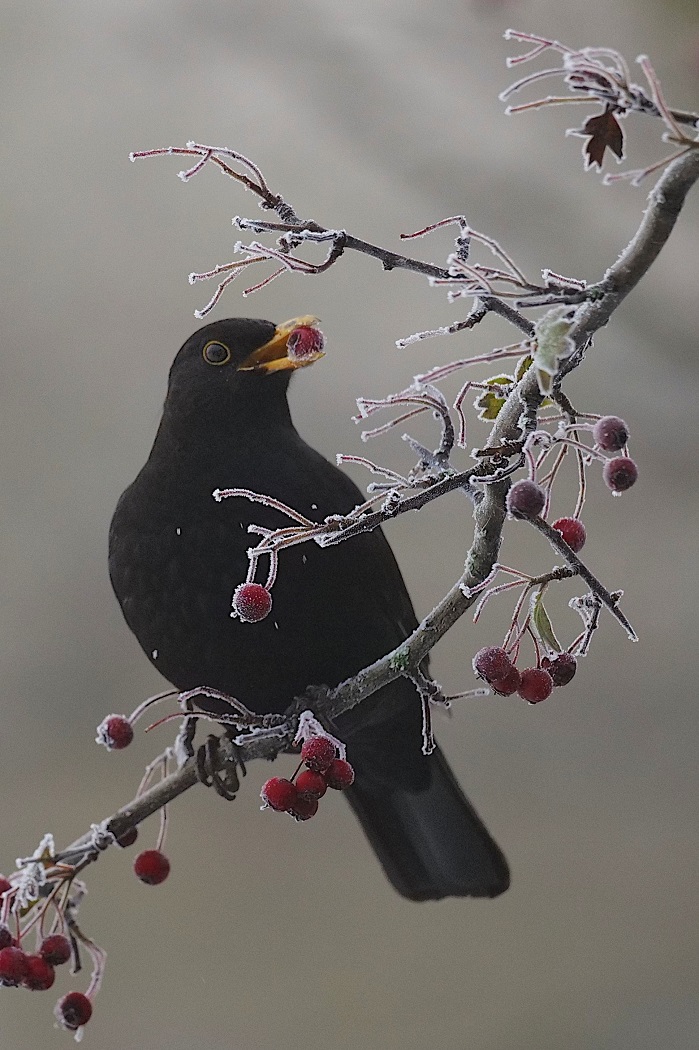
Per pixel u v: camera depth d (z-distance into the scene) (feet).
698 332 20.99
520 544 28.66
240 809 27.50
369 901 25.82
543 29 21.21
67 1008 20.02
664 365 21.08
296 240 19.61
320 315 29.71
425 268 19.60
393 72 21.29
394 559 20.52
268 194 19.65
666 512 27.94
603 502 28.07
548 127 21.21
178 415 20.40
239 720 20.06
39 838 26.16
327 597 20.35
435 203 21.20
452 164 21.18
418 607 27.91
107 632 29.45
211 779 20.11
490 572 19.84
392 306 29.63
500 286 19.94
